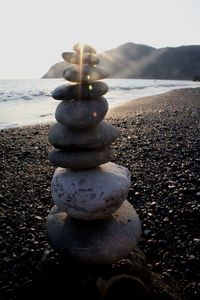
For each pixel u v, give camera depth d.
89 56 0.64
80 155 0.64
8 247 0.86
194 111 3.58
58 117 0.64
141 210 1.05
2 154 1.85
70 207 0.62
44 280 0.63
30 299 0.63
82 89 0.63
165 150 1.79
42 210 1.09
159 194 1.18
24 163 1.66
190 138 2.09
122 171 0.69
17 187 1.30
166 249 0.84
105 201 0.61
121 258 0.62
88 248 0.61
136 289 0.59
